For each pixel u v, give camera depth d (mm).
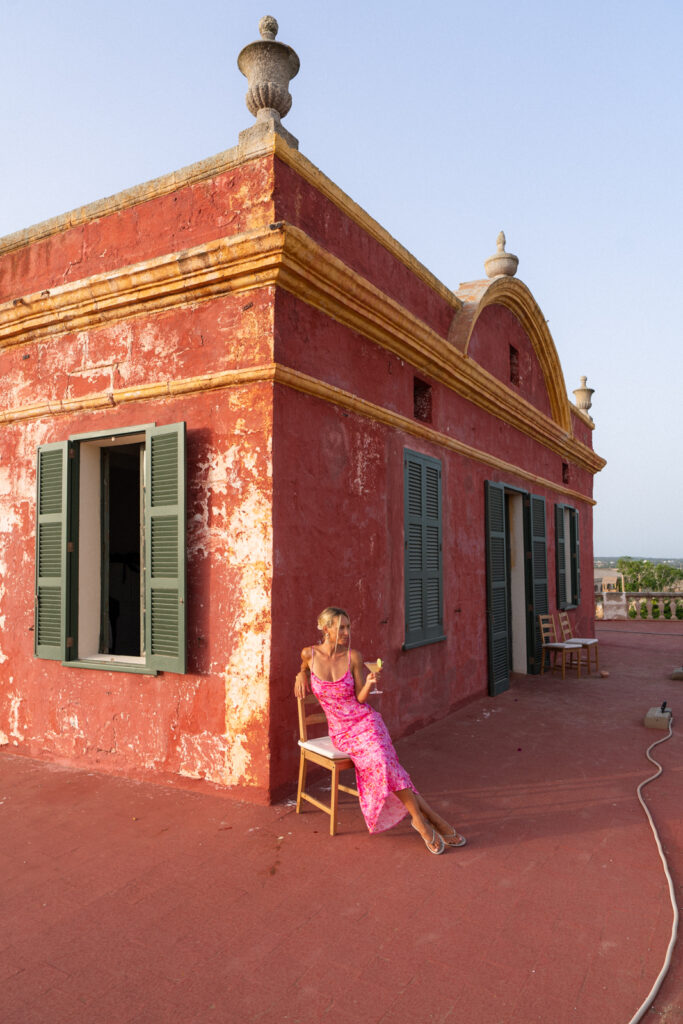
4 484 6570
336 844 4141
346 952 2992
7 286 6641
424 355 7207
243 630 4918
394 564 6652
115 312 5730
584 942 3064
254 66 5570
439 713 7551
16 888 3645
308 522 5301
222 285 5137
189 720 5145
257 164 5102
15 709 6273
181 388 5301
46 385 6270
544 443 12125
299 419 5246
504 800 4973
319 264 5156
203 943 3074
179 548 5164
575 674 10859
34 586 6230
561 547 12953
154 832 4352
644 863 3893
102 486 6230
